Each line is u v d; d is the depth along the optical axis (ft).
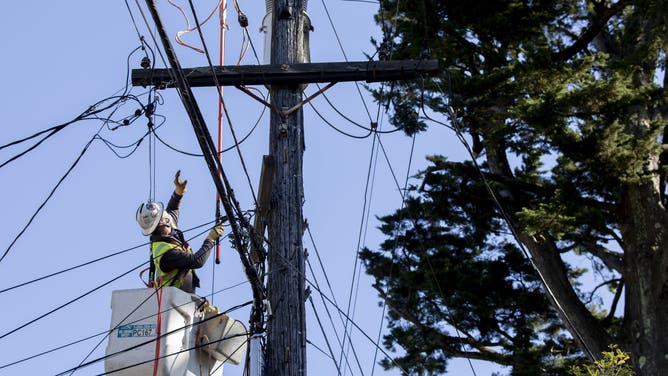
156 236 39.29
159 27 31.89
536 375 78.84
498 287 83.25
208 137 34.58
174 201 41.86
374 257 85.87
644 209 78.43
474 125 78.23
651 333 76.33
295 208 39.96
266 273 38.78
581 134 73.82
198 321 37.32
